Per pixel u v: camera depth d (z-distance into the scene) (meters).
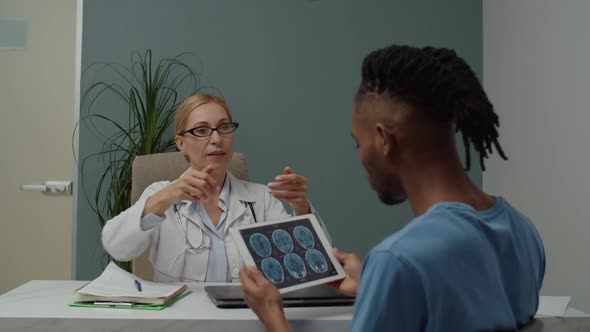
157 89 2.79
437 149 0.79
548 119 2.36
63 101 2.85
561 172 2.25
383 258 0.72
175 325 1.08
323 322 1.11
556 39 2.30
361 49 3.04
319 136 3.01
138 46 2.92
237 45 2.97
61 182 2.81
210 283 1.54
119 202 2.70
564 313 1.18
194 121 1.79
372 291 0.72
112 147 2.87
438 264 0.71
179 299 1.31
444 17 3.08
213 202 1.82
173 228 1.76
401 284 0.70
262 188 1.99
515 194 2.66
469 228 0.75
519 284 0.83
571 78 2.18
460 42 3.08
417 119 0.78
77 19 2.86
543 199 2.39
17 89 2.81
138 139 2.89
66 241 2.82
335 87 3.02
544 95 2.39
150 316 1.14
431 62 0.78
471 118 0.79
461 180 0.81
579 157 2.12
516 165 2.66
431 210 0.76
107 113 2.88
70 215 2.83
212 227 1.79
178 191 1.53
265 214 1.92
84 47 2.87
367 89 0.83
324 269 1.21
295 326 1.10
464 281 0.73
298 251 1.23
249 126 2.98
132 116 2.89
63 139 2.84
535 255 0.89
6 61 2.81
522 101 2.61
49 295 1.36
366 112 0.82
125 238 1.55
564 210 2.22
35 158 2.81
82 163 2.84
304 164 3.00
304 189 1.68
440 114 0.78
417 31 3.06
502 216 0.83
